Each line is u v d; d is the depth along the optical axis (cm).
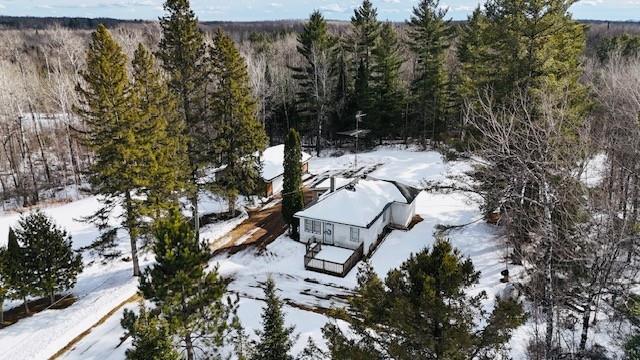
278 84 6169
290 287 2578
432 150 5131
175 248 1478
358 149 5481
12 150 4556
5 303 2497
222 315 1631
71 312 2342
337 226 2956
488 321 1162
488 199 2459
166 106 2884
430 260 1157
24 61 7269
